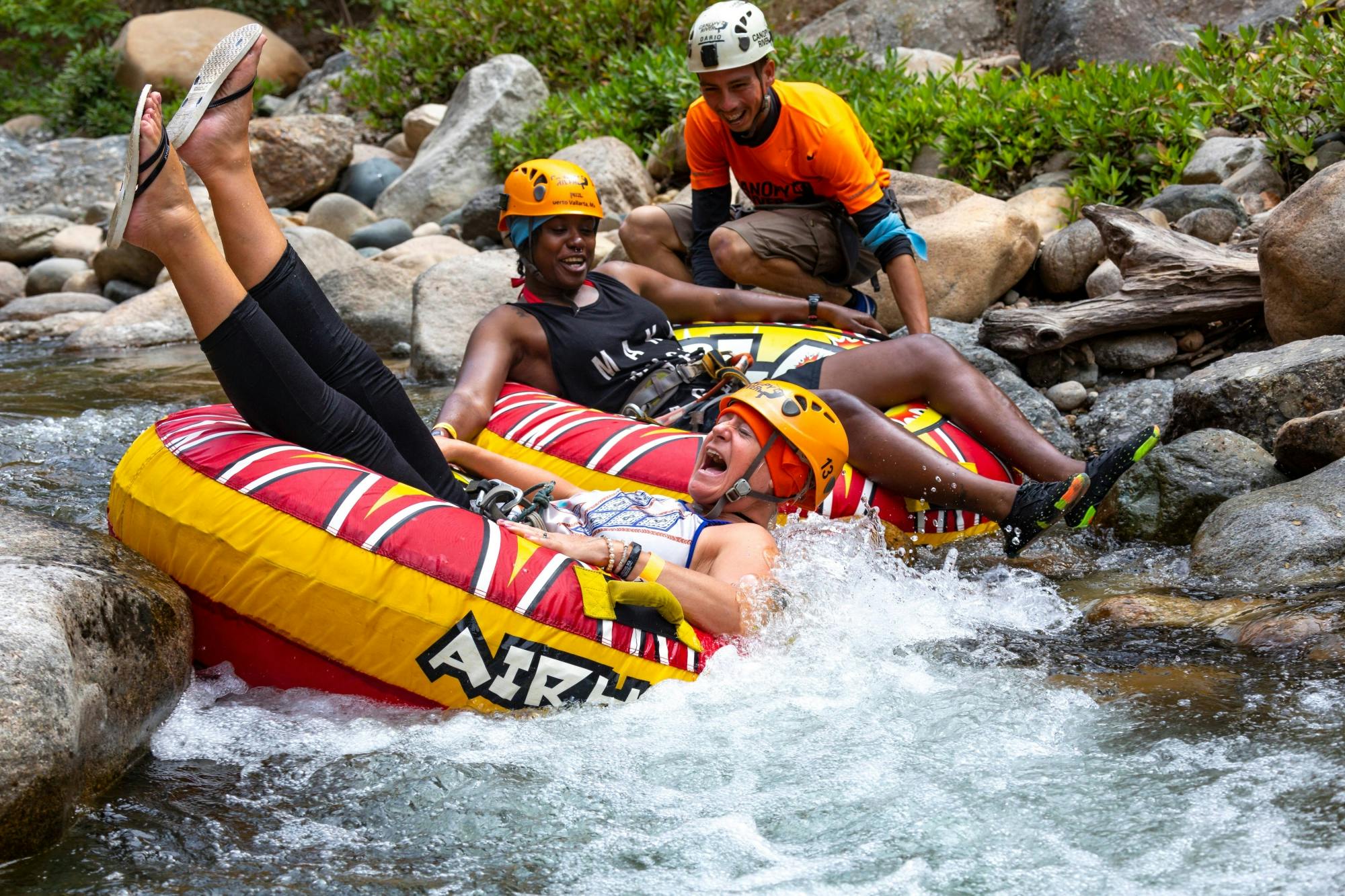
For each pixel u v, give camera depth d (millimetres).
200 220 4316
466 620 4254
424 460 5223
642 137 15297
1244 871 3123
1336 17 11461
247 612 4348
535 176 6941
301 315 4879
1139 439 5609
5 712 3293
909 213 10750
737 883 3248
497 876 3322
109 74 22219
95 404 9375
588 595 4414
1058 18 13602
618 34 17547
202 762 4008
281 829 3592
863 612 5082
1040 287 10062
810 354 7352
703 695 4434
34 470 7402
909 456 6016
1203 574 5539
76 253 15977
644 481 6055
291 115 19484
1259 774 3592
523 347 7047
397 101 19156
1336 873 3057
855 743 4012
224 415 4785
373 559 4254
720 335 7562
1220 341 8352
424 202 15844
